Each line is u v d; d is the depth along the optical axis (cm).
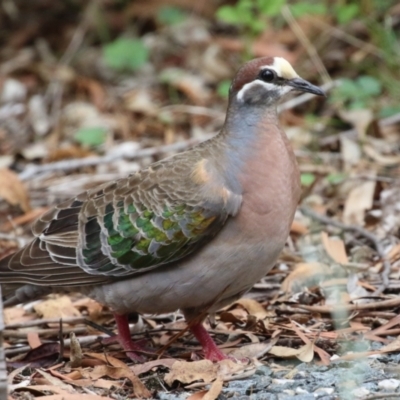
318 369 911
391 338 973
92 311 1134
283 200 950
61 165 1500
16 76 1928
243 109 980
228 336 1039
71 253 1005
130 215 980
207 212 948
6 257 1038
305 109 1672
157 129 1698
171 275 970
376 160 1477
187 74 1852
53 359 1003
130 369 924
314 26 1823
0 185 1404
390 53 1702
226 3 2025
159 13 1973
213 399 846
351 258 1220
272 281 1190
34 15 2066
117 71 1906
